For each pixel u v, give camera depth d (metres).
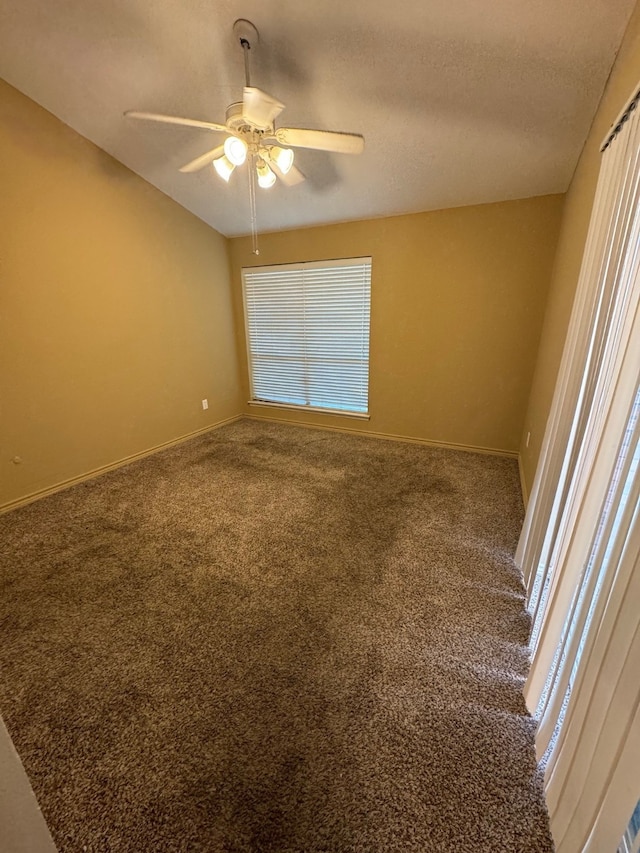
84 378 3.09
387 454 3.64
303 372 4.41
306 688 1.40
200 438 4.17
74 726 1.29
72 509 2.70
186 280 3.88
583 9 1.46
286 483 3.05
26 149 2.52
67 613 1.77
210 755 1.20
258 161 2.13
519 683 1.41
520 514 2.55
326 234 3.76
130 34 1.96
